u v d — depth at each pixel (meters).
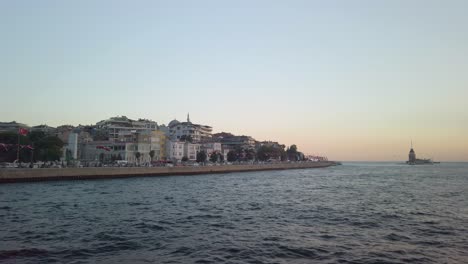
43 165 104.75
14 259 24.45
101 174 108.19
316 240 30.55
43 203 52.25
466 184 103.62
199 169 153.38
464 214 45.91
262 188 85.69
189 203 54.97
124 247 27.77
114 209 47.38
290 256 25.75
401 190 82.50
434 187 92.19
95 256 25.38
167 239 30.47
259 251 26.91
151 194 67.56
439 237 32.16
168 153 195.38
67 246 27.83
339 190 81.81
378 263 24.27
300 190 81.12
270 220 40.44
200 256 25.53
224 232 33.59
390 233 33.72
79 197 60.53
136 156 170.00
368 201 59.72
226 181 110.88
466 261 24.77
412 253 26.70
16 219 39.16
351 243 29.59
